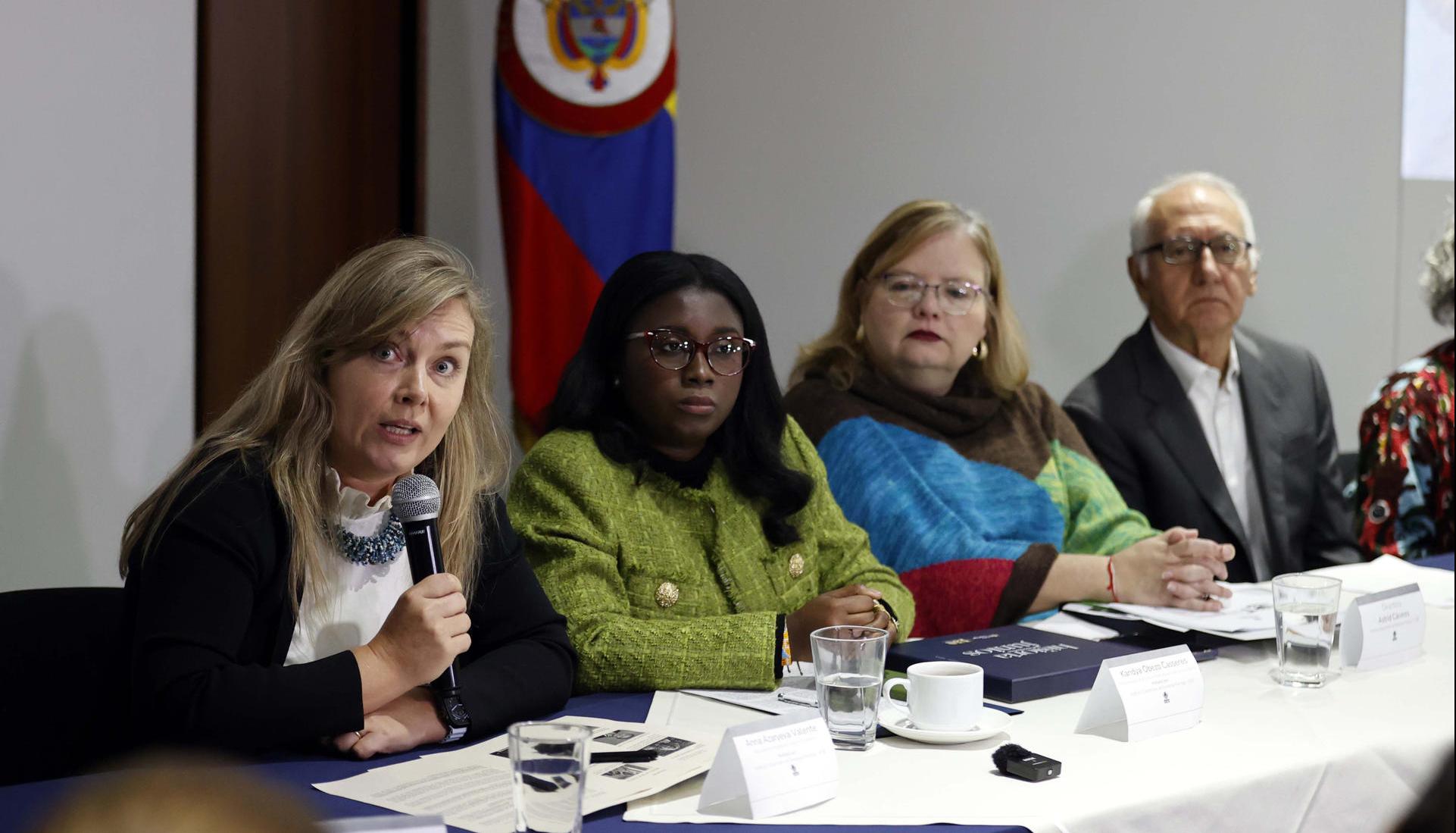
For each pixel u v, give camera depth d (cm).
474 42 526
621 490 258
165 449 346
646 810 161
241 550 193
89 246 328
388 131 448
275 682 179
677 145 539
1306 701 218
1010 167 583
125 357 337
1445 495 448
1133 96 600
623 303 263
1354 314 644
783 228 556
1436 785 58
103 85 329
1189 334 455
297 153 414
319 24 420
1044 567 318
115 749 213
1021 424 383
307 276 418
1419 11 643
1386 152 643
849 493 357
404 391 199
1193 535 297
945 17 568
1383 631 243
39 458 319
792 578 273
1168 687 199
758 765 160
